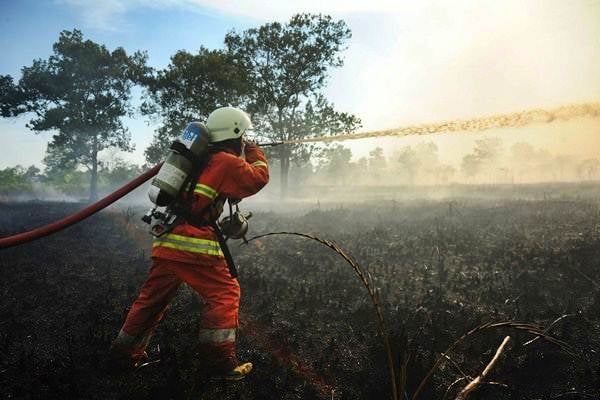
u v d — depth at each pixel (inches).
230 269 122.3
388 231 334.6
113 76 984.3
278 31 874.8
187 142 121.3
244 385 122.7
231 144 127.3
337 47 901.8
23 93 930.1
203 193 118.9
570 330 151.6
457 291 197.8
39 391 114.7
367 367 135.1
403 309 174.9
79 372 125.4
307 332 159.9
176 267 119.2
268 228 390.9
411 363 129.6
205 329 118.7
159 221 120.3
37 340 148.1
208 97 810.2
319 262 252.1
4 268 231.0
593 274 204.8
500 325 80.8
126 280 220.4
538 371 132.5
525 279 205.2
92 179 1003.3
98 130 974.4
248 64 899.4
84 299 189.9
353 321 168.6
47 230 122.6
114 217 437.4
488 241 284.4
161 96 834.8
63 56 950.4
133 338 123.5
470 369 134.9
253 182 124.3
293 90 903.1
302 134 940.0
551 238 279.7
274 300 189.5
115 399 114.3
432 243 281.9
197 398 115.2
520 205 455.8
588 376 127.3
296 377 129.9
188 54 838.5
